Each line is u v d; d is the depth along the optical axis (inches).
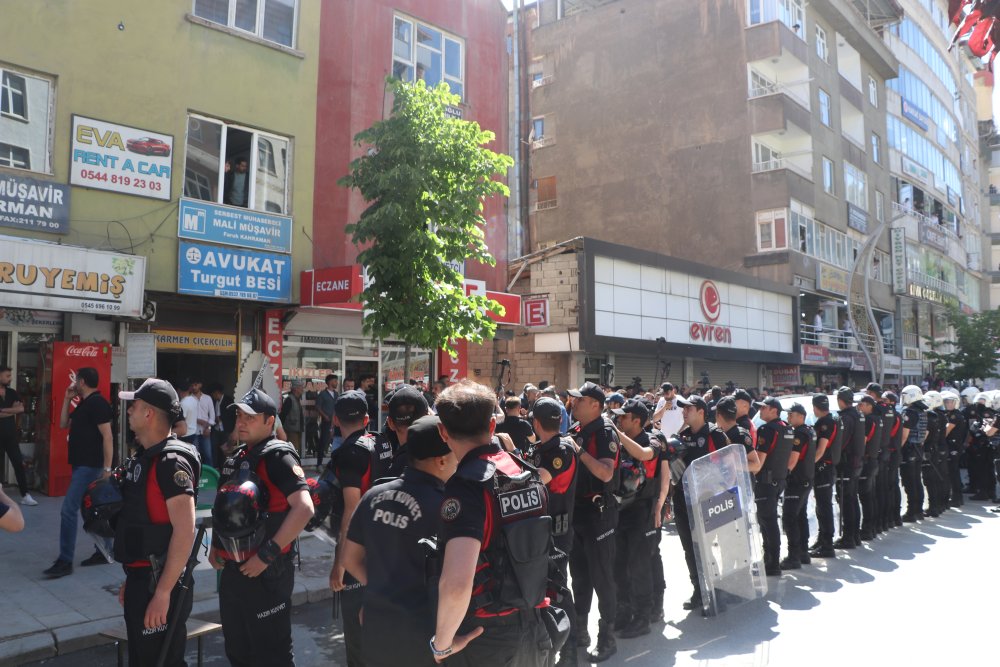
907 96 1594.5
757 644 223.0
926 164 1678.2
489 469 110.1
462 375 647.8
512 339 716.0
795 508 321.1
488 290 644.7
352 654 156.3
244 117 497.7
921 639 227.0
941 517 466.6
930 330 1674.5
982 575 308.3
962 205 1941.4
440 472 123.5
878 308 1379.2
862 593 280.1
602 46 1232.8
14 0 405.1
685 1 1155.9
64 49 421.4
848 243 1268.5
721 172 1106.7
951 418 506.3
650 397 592.4
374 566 118.7
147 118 452.1
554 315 749.3
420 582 117.3
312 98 535.2
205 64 480.1
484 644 108.1
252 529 140.0
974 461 558.3
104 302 415.2
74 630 216.8
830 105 1235.2
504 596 107.7
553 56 1282.0
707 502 254.1
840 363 1206.9
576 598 216.1
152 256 450.9
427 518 118.5
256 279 496.1
